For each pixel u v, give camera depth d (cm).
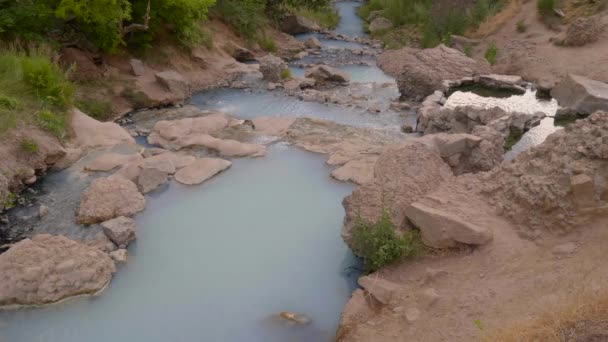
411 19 2694
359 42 2688
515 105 1612
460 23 2356
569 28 1916
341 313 762
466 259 745
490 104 1617
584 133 769
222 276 853
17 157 1113
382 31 2755
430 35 2377
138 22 1761
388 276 771
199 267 874
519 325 550
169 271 866
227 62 2027
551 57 1884
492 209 807
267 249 919
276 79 1864
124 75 1677
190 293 818
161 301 802
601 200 705
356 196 886
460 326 619
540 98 1694
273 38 2505
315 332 741
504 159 1225
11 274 786
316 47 2520
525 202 760
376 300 736
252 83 1861
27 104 1253
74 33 1627
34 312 775
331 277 848
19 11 1460
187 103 1659
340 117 1541
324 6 2931
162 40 1859
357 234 817
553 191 730
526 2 2288
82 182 1138
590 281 582
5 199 1030
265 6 2623
